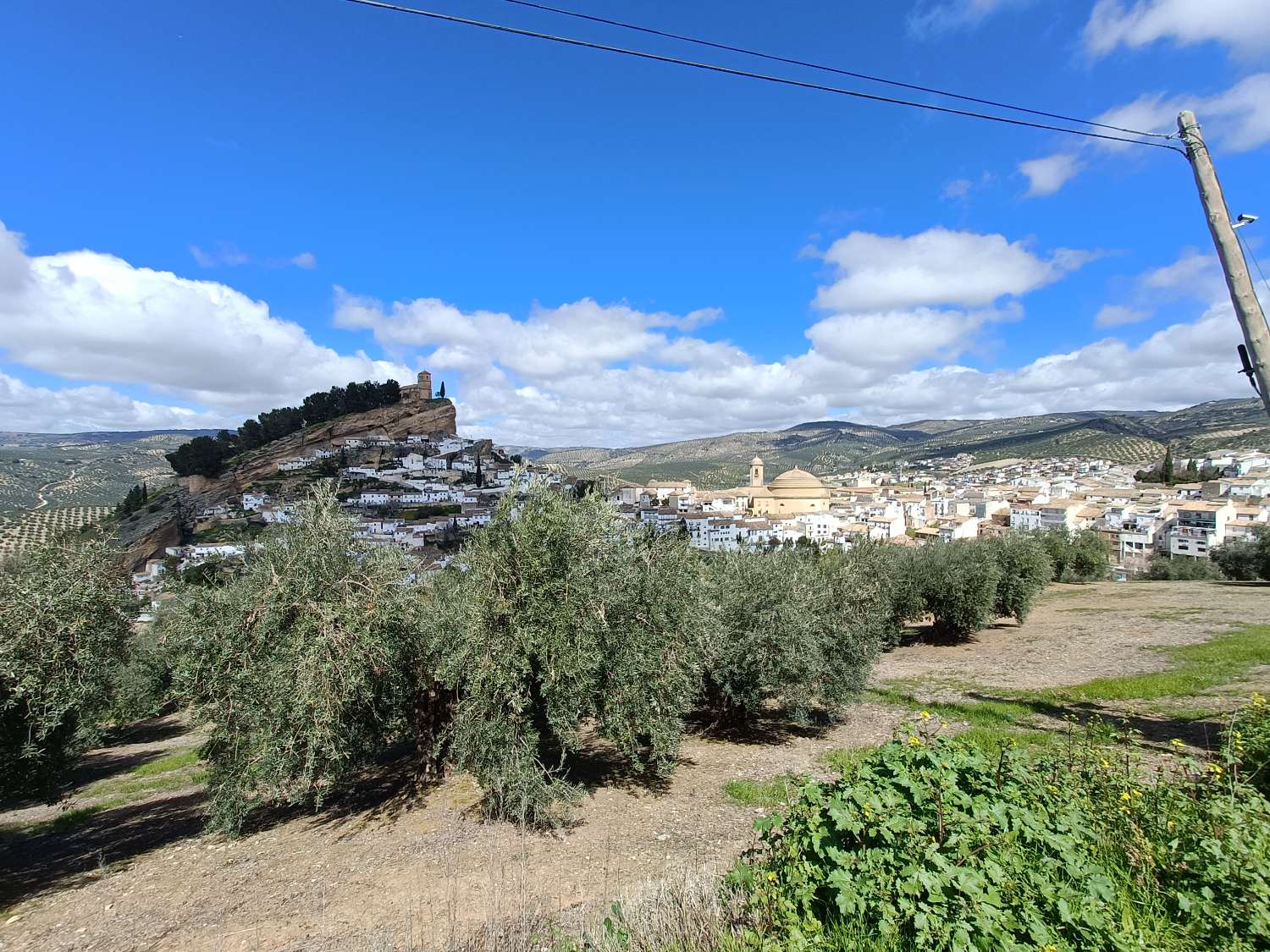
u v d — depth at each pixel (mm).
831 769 11070
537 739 9773
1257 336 6352
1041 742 10383
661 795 10641
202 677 10469
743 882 4207
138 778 18438
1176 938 3516
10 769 10062
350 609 10141
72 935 7547
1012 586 24750
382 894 7602
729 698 14219
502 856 8484
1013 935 3209
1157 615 23734
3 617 9578
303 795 10062
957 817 3615
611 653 10133
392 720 11125
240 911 7648
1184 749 6012
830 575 15352
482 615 9523
